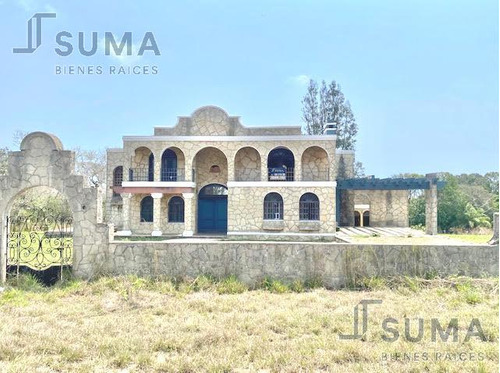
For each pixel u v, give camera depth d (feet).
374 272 34.32
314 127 144.46
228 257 34.96
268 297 30.76
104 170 143.43
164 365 18.22
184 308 27.68
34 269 34.73
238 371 17.94
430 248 34.24
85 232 35.04
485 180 141.69
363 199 112.88
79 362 18.90
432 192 83.87
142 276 34.83
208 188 95.45
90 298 30.19
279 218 83.35
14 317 25.49
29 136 34.78
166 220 88.22
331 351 19.80
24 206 51.06
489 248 34.17
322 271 34.42
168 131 88.84
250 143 84.69
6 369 17.37
